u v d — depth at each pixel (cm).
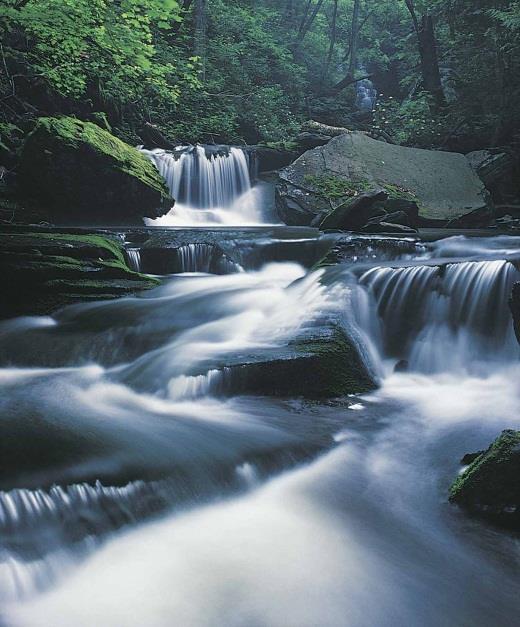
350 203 1256
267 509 437
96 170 1348
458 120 2130
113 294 872
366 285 827
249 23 2631
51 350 724
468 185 1602
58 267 871
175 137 1959
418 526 420
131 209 1412
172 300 846
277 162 1878
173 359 671
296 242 1069
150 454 471
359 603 344
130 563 372
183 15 2362
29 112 1518
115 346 741
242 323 789
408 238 1070
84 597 343
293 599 344
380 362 774
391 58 3462
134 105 1875
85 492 409
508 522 419
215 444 503
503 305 767
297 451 512
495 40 1934
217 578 360
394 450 533
